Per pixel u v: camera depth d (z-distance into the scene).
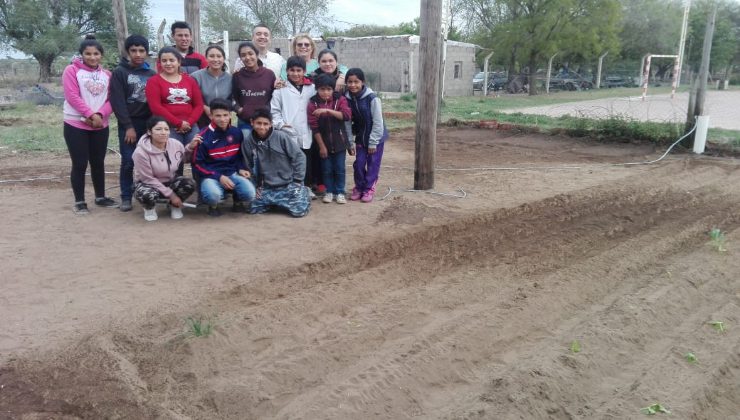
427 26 7.14
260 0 39.72
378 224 6.14
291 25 40.41
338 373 3.61
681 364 4.02
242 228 5.94
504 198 7.43
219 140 6.22
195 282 4.57
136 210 6.57
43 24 31.30
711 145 11.77
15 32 31.70
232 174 6.32
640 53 40.12
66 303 4.18
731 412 3.65
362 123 6.84
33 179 8.29
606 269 5.39
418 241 5.83
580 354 3.98
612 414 3.46
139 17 33.78
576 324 4.42
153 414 3.10
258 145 6.29
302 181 6.54
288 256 5.16
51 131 13.14
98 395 3.21
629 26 38.16
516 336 4.18
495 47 33.62
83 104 6.08
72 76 6.11
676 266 5.55
